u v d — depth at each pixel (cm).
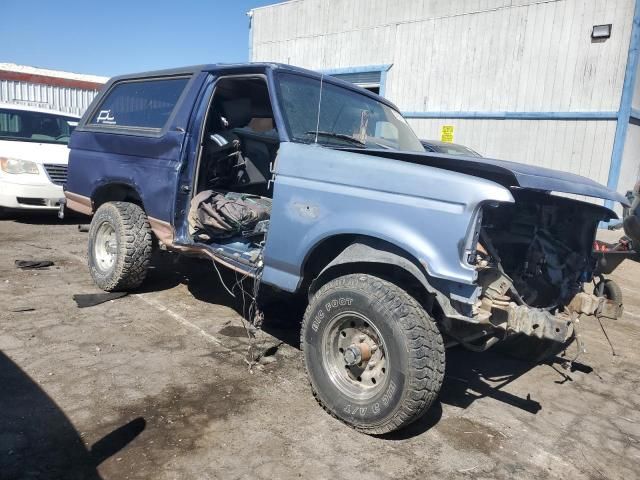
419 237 293
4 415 301
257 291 398
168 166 459
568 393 404
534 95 1270
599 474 299
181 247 454
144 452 279
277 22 1831
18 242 727
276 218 362
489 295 296
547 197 372
